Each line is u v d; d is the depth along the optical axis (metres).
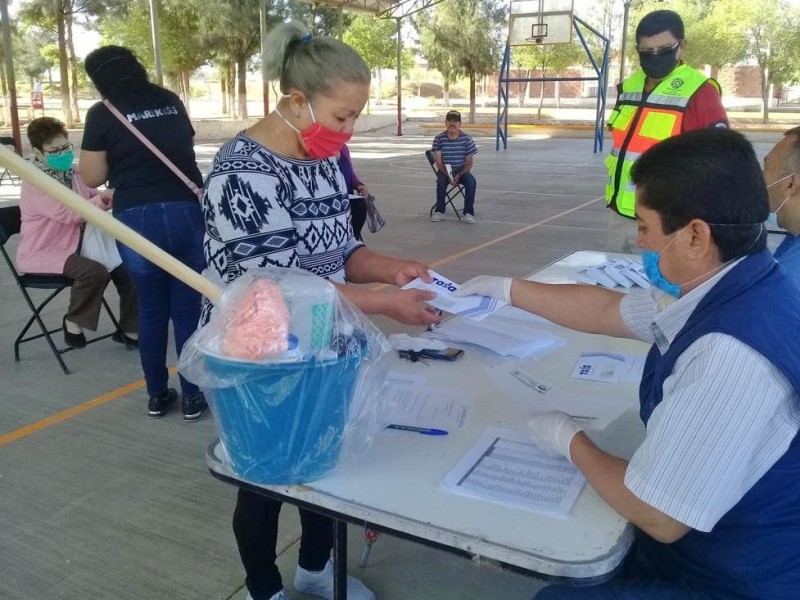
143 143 3.23
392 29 30.94
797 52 24.05
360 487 1.42
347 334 1.40
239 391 1.34
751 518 1.31
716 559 1.37
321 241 1.88
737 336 1.17
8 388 3.95
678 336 1.29
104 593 2.37
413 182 12.89
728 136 1.27
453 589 2.39
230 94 28.34
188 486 2.99
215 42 25.56
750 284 1.24
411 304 1.88
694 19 26.11
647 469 1.22
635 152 3.54
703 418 1.17
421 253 7.24
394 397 1.83
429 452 1.56
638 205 1.34
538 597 1.52
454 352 2.11
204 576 2.45
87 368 4.23
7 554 2.55
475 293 2.05
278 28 1.73
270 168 1.74
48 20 23.84
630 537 1.28
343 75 1.65
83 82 31.31
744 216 1.24
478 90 43.34
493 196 11.12
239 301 1.36
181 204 3.31
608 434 1.64
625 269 2.96
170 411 3.67
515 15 19.47
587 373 2.01
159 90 3.35
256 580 2.07
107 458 3.22
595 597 1.47
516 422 1.70
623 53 24.61
